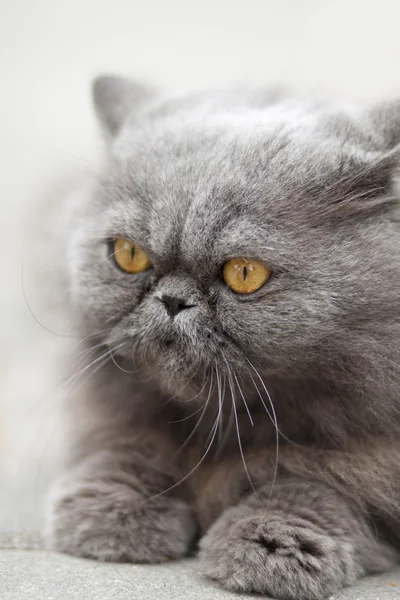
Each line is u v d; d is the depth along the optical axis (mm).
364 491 443
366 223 431
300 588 403
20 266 578
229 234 418
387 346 427
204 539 432
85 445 494
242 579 407
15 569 416
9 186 801
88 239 459
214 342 424
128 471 464
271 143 438
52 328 507
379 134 445
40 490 553
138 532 438
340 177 431
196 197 427
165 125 474
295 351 422
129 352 446
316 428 448
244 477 451
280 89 518
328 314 419
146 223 434
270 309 418
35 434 580
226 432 457
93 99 518
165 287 427
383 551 444
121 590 396
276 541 413
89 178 496
